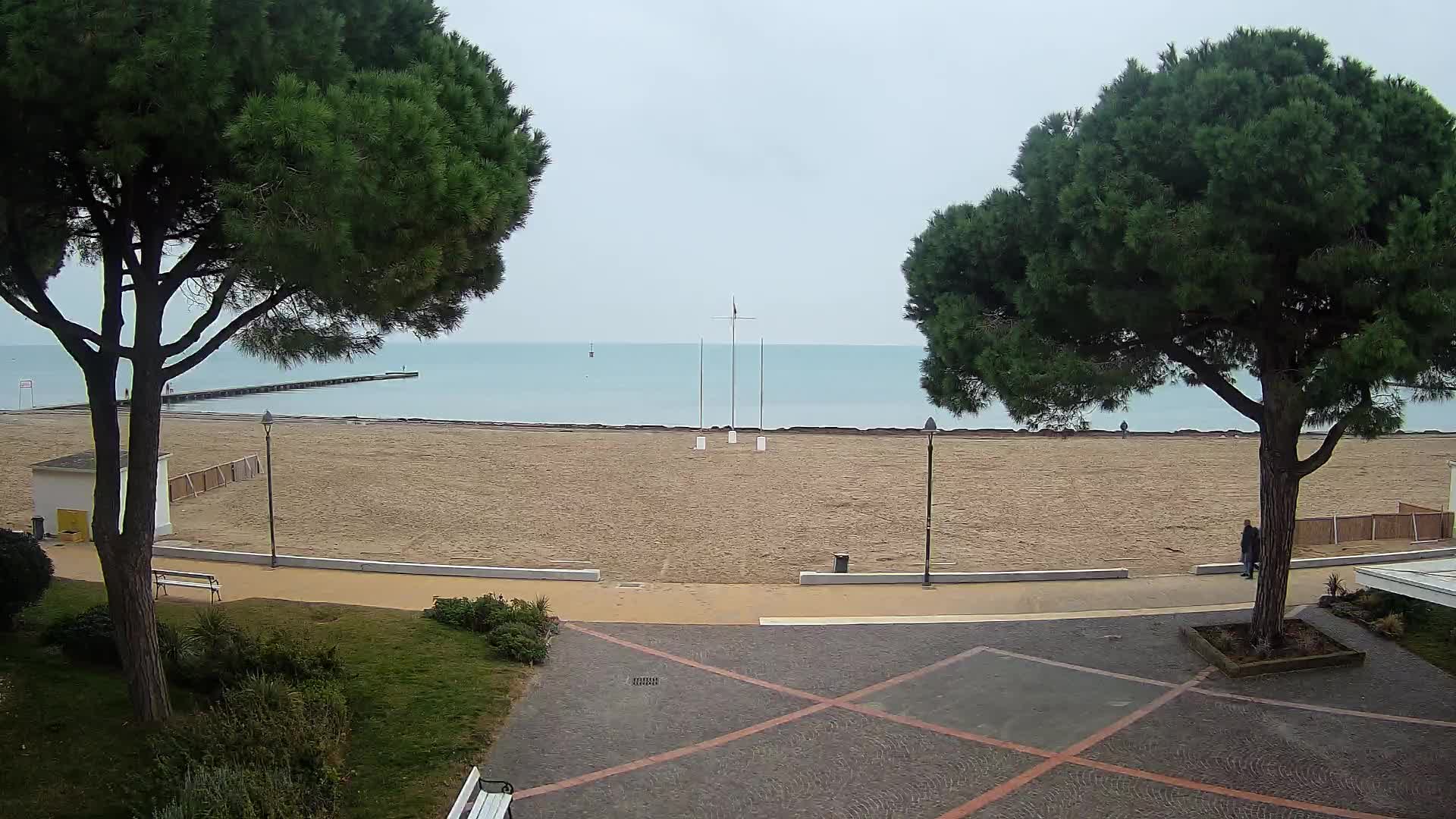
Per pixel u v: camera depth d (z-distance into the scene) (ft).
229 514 100.53
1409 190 43.37
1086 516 107.65
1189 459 156.04
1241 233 41.11
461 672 46.78
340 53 32.58
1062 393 46.75
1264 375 49.44
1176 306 43.80
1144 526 102.94
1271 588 51.72
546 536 93.09
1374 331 38.22
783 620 60.13
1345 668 50.49
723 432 196.75
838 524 101.30
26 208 31.45
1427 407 315.78
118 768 31.55
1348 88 46.93
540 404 316.60
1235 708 44.80
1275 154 39.58
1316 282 42.50
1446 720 43.37
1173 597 67.10
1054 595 67.36
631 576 75.97
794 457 153.79
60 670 38.83
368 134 29.09
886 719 43.47
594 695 46.11
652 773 37.42
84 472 78.89
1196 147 41.98
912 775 37.58
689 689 47.06
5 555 42.22
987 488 125.39
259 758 30.94
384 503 109.09
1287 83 43.45
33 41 26.17
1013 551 89.51
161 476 86.38
